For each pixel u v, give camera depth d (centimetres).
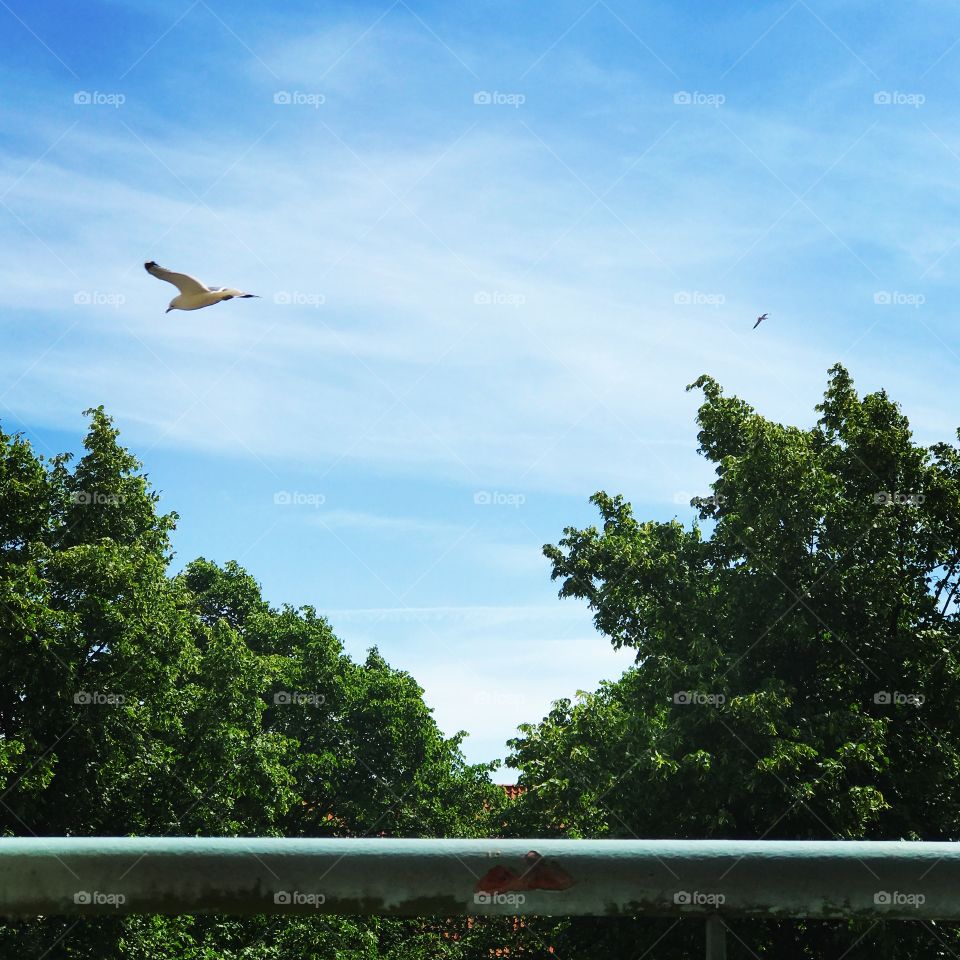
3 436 3127
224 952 2478
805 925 1667
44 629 2759
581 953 1479
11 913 163
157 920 2142
